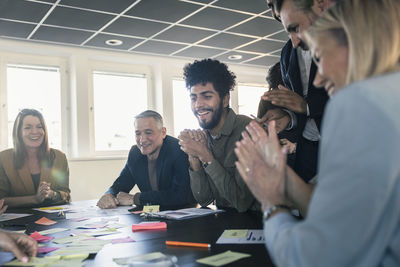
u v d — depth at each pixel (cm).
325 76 65
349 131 52
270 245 66
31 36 470
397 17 59
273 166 79
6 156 275
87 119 532
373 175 49
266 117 163
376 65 58
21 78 512
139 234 128
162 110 593
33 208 232
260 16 432
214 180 174
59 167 286
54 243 119
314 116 147
